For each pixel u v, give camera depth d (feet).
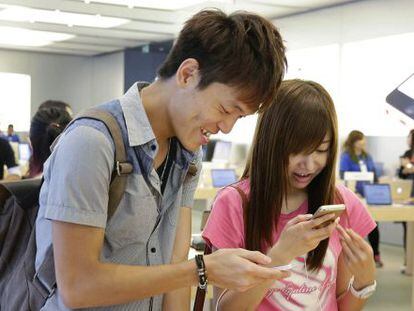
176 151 4.26
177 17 29.35
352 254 5.02
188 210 4.70
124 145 3.77
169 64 3.85
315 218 4.46
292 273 5.14
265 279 3.73
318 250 5.12
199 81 3.66
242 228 5.19
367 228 5.57
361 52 24.66
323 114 4.97
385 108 23.65
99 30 35.01
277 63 3.68
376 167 24.86
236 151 26.96
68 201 3.47
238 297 4.93
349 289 5.40
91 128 3.63
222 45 3.58
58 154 3.59
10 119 45.91
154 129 3.98
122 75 44.65
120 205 3.78
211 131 3.80
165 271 3.65
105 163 3.60
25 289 4.00
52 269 3.78
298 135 4.93
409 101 22.62
